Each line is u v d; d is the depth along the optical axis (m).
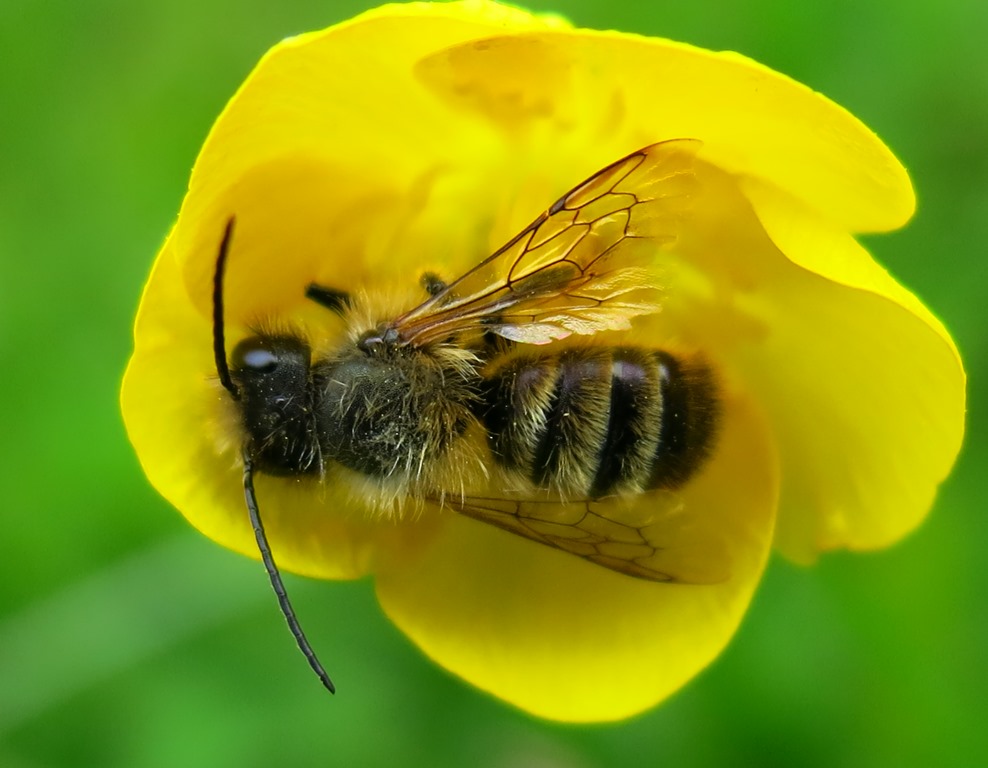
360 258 0.10
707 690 0.11
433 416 0.10
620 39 0.09
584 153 0.10
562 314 0.10
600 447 0.10
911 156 0.11
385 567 0.10
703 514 0.10
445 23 0.09
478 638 0.10
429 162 0.10
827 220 0.09
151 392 0.10
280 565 0.10
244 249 0.10
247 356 0.10
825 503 0.10
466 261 0.10
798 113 0.09
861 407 0.10
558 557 0.10
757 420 0.10
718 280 0.10
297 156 0.09
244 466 0.10
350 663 0.11
